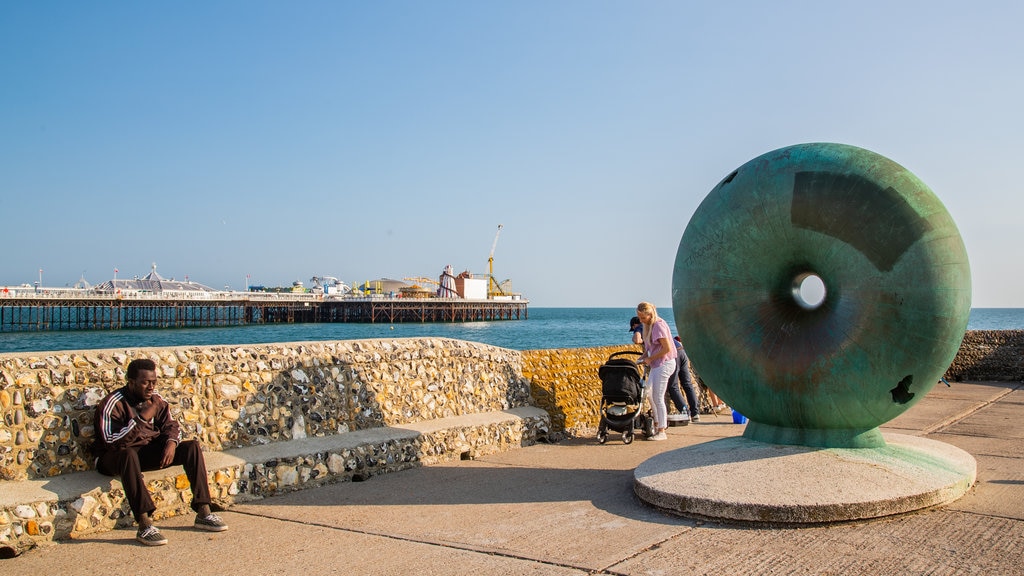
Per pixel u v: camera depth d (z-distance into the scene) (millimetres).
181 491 5680
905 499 5195
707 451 6293
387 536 5133
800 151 6168
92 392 5551
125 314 90062
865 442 6051
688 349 6641
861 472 5500
